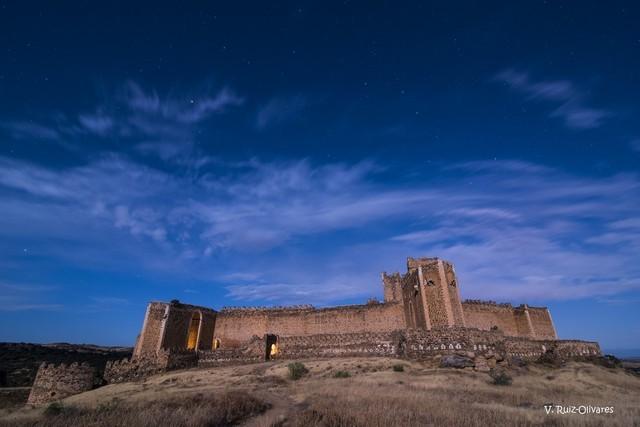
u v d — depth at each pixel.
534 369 38.44
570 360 43.88
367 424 14.64
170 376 38.56
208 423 15.92
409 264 54.50
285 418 17.22
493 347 37.81
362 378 30.39
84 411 19.22
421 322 44.59
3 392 39.53
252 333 57.12
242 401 20.31
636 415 17.30
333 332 53.53
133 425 14.90
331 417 15.54
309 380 31.69
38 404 32.81
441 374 31.28
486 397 22.86
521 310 57.59
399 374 31.48
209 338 57.00
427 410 17.42
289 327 56.16
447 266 46.59
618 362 45.91
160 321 50.97
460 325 44.09
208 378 35.41
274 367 38.91
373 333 43.16
